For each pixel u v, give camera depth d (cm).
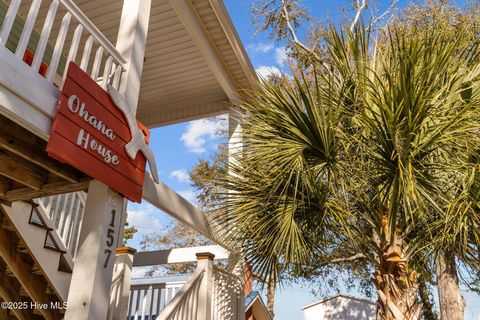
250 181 418
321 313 1267
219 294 496
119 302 391
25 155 266
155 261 592
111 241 278
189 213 444
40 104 229
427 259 441
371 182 376
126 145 300
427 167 345
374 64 427
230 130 577
